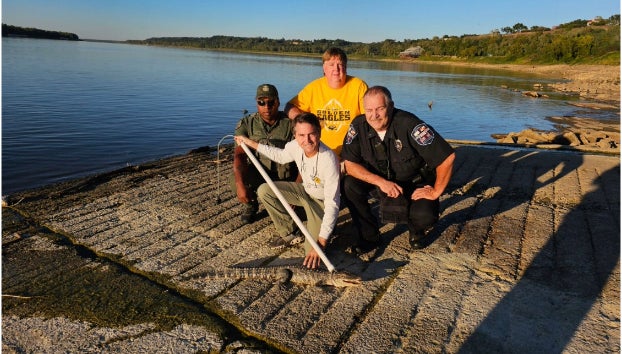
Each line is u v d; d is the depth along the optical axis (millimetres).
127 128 13930
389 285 3635
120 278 3697
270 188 4219
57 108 16516
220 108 18969
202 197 5715
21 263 3908
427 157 3895
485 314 3240
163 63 53312
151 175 6812
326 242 3875
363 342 2941
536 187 6113
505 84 38531
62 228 4637
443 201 5602
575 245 4344
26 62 38406
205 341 2955
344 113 4883
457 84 37688
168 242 4375
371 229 4145
